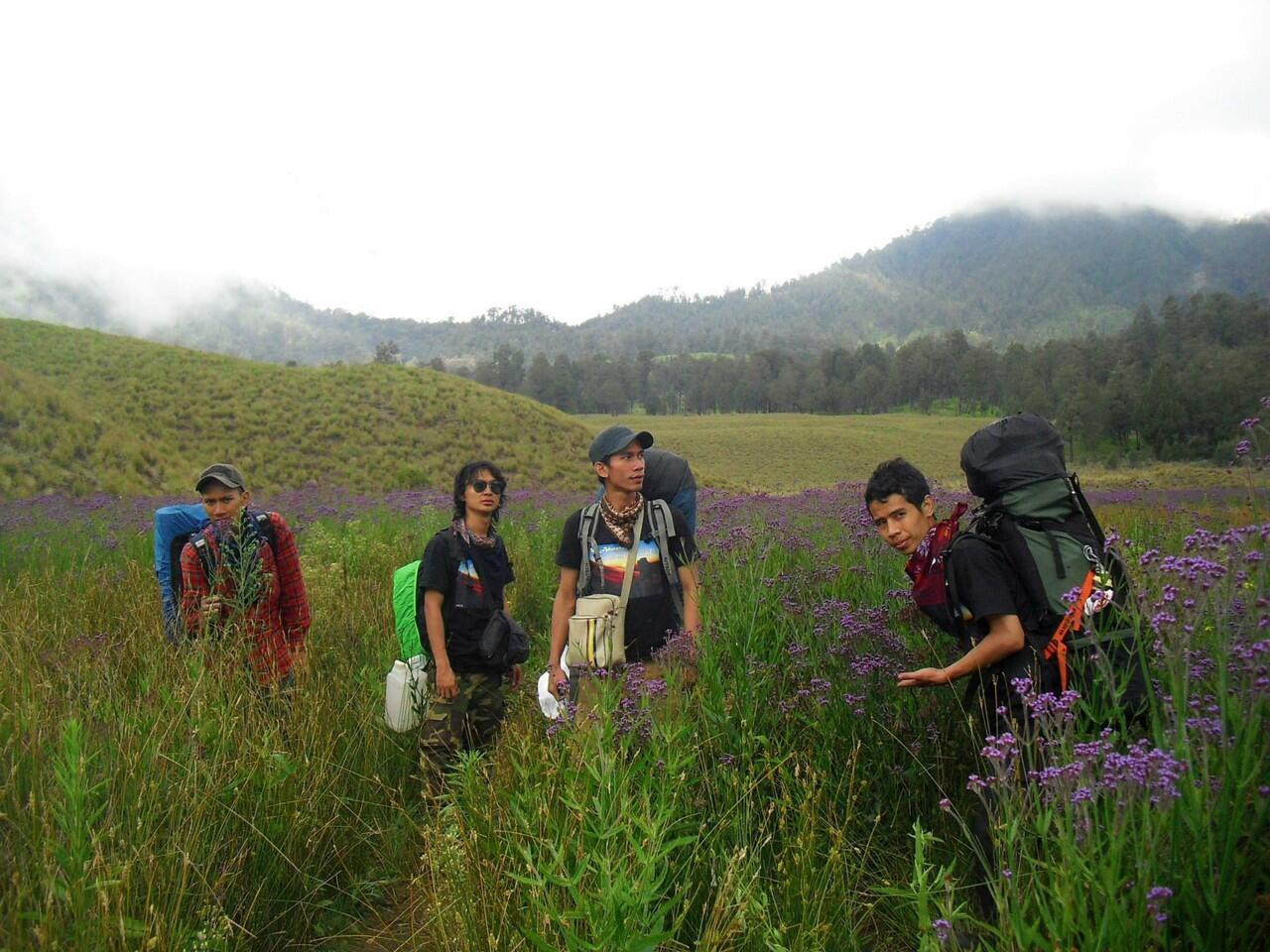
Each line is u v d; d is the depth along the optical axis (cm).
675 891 272
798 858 254
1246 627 217
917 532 313
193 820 289
